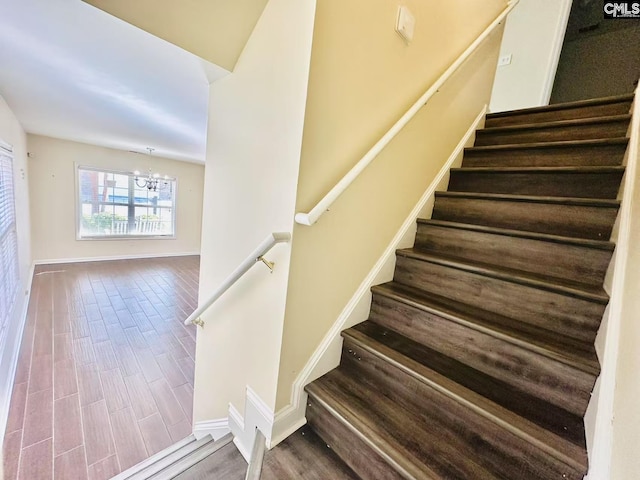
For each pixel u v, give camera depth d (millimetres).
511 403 962
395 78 1318
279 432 1159
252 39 1222
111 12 1110
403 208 1602
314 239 1115
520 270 1333
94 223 5840
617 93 2670
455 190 1938
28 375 2502
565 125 1771
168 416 2223
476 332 1137
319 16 923
